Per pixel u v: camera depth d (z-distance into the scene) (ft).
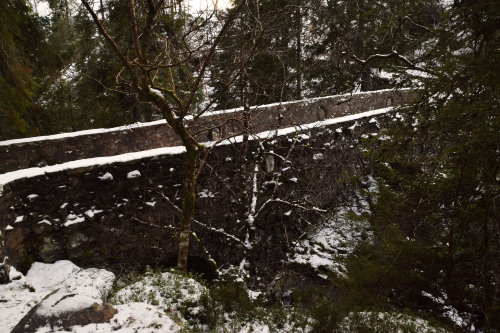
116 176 24.90
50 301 11.78
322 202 39.19
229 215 31.50
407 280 22.93
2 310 16.08
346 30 39.09
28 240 21.98
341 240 36.96
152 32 18.47
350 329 17.30
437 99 18.42
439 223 24.95
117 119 39.55
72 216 23.25
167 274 19.17
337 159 41.57
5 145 21.39
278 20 28.09
